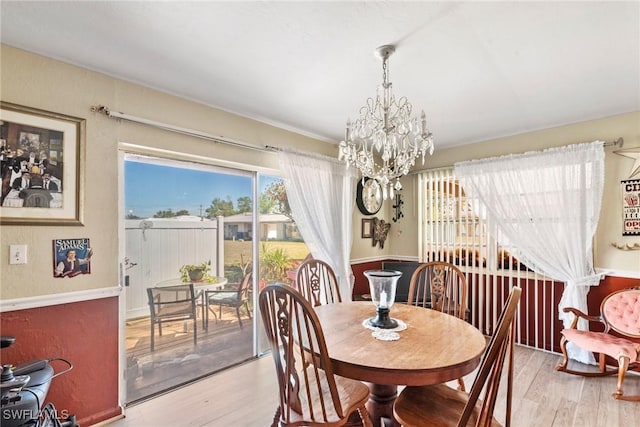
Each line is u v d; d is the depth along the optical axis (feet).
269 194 10.62
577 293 9.62
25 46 5.90
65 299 6.36
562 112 9.25
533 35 5.53
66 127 6.41
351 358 4.70
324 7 4.85
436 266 8.93
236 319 9.66
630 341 8.56
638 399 7.51
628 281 9.11
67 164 6.41
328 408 4.92
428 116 9.54
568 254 9.81
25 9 4.86
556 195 10.10
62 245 6.35
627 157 9.20
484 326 11.96
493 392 3.88
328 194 11.57
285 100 8.48
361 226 13.71
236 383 8.41
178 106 8.11
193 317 8.71
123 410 7.06
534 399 7.66
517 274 11.17
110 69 6.81
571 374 8.91
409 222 14.38
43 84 6.17
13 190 5.83
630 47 5.85
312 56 6.29
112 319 7.00
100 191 6.85
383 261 14.70
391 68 6.75
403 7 4.84
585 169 9.61
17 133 5.88
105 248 6.91
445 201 13.08
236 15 5.05
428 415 4.74
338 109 9.12
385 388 6.19
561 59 6.32
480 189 11.72
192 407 7.29
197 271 8.80
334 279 9.20
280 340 4.86
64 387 6.33
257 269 10.16
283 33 5.53
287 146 10.55
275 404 7.43
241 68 6.78
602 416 6.96
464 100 8.39
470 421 4.56
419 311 7.20
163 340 8.12
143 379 7.74
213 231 9.16
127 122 7.24
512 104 8.67
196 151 8.44
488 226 11.59
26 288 5.95
